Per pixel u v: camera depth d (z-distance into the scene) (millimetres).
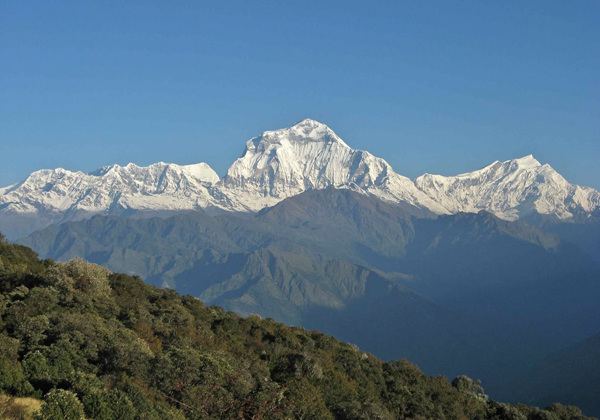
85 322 69125
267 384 72375
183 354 67125
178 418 56062
